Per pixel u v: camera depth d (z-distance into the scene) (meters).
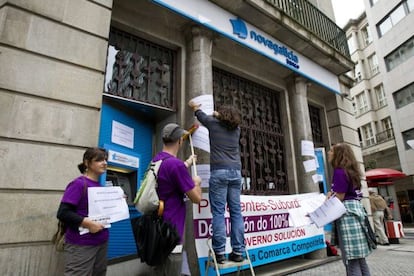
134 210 4.18
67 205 2.26
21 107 2.87
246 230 4.43
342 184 3.03
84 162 2.61
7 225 2.58
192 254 4.15
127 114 4.46
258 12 5.57
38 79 3.02
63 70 3.21
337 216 2.94
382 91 23.80
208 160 4.39
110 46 4.32
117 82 4.25
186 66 5.08
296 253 5.16
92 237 2.34
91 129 3.28
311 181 6.43
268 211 4.87
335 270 4.98
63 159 3.01
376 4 22.62
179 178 2.31
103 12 3.73
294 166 6.64
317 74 7.57
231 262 3.16
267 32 6.14
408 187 21.14
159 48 5.04
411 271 4.66
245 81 6.50
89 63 3.42
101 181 3.66
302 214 4.35
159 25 4.91
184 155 4.61
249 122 6.16
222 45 5.66
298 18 7.31
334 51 7.60
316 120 8.68
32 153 2.84
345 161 3.12
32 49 3.05
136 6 4.53
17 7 3.06
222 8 5.25
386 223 9.33
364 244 2.88
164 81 4.94
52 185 2.88
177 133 2.66
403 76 20.33
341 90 8.95
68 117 3.14
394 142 21.67
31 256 2.65
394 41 21.00
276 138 6.75
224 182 3.33
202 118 3.67
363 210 3.05
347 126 8.76
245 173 5.59
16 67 2.92
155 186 2.28
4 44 2.89
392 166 22.67
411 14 19.48
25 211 2.69
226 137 3.49
